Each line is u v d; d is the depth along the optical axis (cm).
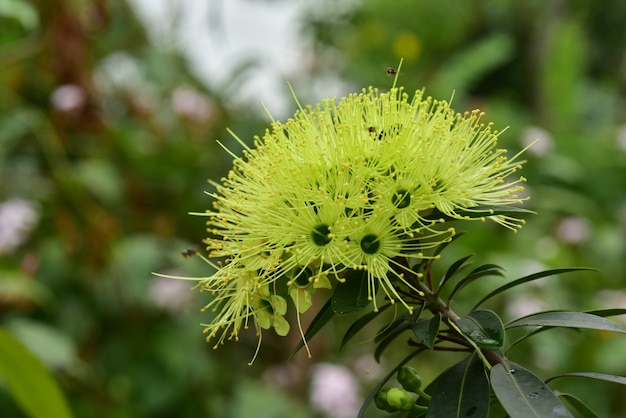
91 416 386
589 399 407
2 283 367
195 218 468
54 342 360
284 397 389
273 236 164
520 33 785
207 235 471
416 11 705
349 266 157
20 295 368
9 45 439
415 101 169
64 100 434
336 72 667
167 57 529
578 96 654
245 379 426
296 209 160
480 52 579
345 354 450
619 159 574
